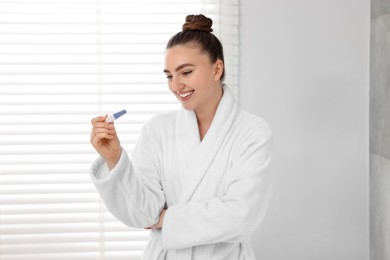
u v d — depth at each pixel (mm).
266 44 2197
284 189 2256
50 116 2230
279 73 2211
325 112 2230
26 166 2238
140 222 1481
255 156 1501
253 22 2189
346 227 2275
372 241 2227
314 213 2266
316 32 2203
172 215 1442
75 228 2258
